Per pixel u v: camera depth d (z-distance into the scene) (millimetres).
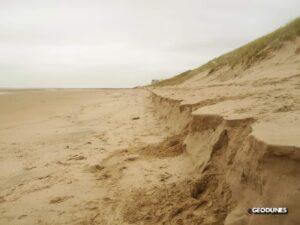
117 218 5059
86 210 5516
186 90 16141
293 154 3178
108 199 5859
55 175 7613
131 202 5512
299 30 15211
